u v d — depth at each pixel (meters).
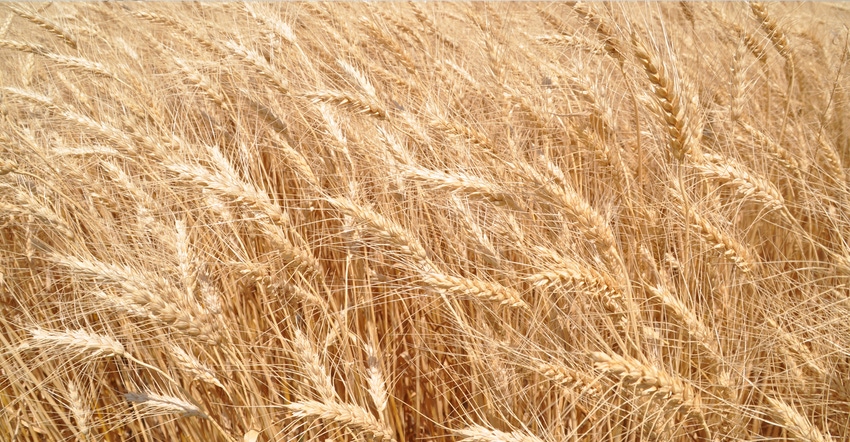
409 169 1.08
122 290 1.07
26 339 1.21
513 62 1.31
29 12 1.46
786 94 1.36
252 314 1.25
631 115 1.29
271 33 1.35
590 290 1.03
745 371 1.08
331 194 1.24
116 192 1.25
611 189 1.17
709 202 1.13
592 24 1.11
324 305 1.17
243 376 1.13
